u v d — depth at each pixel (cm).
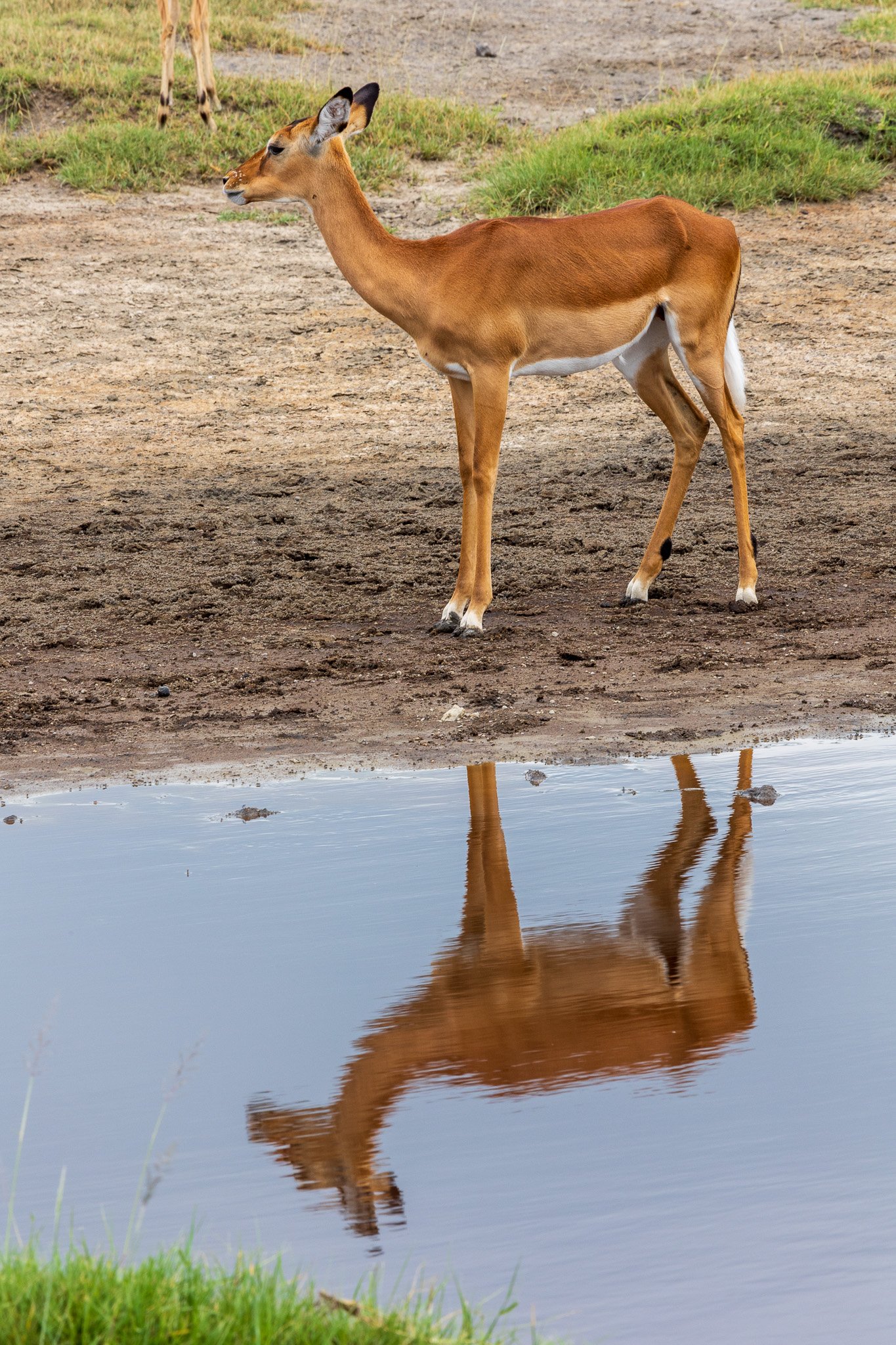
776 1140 1282
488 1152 1275
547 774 2338
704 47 9006
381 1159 1267
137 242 6450
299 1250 1147
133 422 4991
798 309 5844
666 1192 1209
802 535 3850
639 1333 1041
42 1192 1236
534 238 3066
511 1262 1127
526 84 8381
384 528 3994
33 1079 1413
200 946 1717
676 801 2192
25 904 1848
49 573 3653
